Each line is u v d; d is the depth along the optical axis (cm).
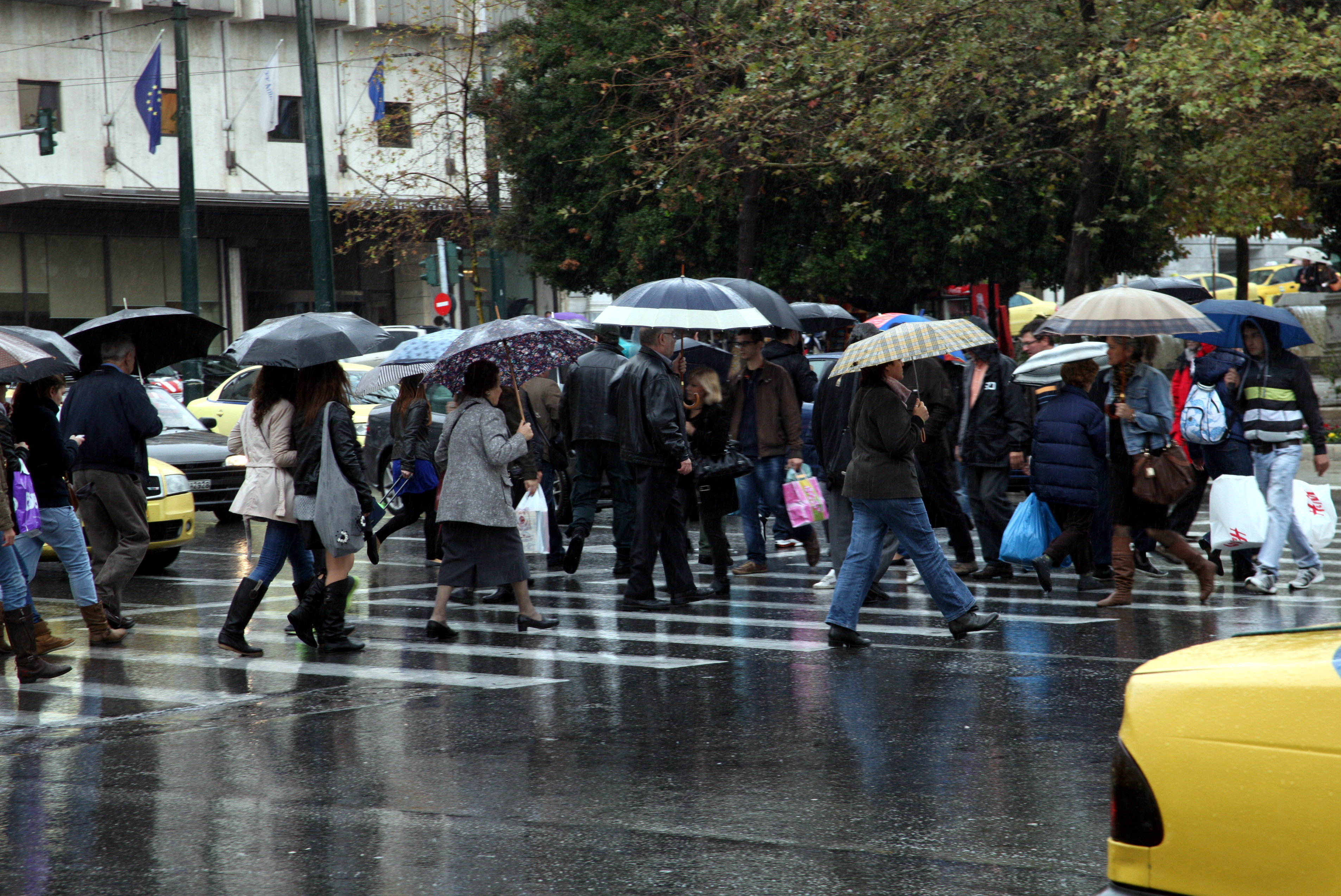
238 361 2930
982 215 8544
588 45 8862
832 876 1559
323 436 2922
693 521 5419
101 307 13775
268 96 13875
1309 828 945
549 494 4250
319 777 2014
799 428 3984
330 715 2406
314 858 1656
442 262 9950
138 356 3444
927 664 2727
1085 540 3600
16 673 2817
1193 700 1009
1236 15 5709
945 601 2977
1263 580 3512
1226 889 974
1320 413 3538
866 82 6669
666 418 3412
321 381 2947
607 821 1777
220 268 14338
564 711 2400
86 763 2123
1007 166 7131
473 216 10288
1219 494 3566
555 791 1916
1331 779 940
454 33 10025
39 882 1593
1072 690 2469
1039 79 6525
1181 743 1001
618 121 8806
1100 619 3206
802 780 1947
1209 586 3372
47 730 2338
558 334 3331
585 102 8788
